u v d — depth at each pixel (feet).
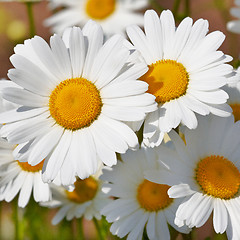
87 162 1.64
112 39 1.67
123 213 1.72
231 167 1.69
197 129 1.69
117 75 1.66
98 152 1.64
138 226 1.72
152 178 1.67
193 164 1.69
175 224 1.69
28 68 1.67
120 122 1.65
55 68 1.68
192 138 1.69
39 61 1.69
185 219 1.64
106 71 1.66
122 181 1.74
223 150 1.70
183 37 1.69
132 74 1.65
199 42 1.69
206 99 1.65
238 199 1.67
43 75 1.68
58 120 1.67
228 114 1.64
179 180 1.67
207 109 1.63
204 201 1.66
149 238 1.71
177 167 1.67
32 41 1.67
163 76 1.67
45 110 1.68
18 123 1.66
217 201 1.67
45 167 1.65
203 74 1.66
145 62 1.70
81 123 1.66
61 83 1.68
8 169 1.77
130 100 1.64
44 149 1.66
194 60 1.68
